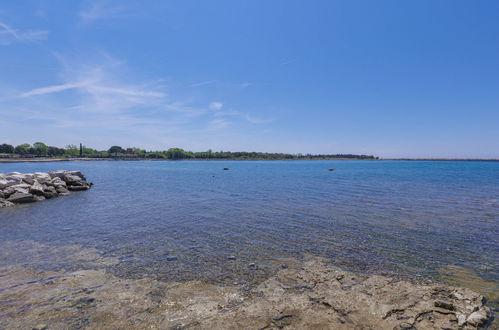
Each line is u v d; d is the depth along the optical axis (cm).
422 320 655
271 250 1203
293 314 682
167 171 9300
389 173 8050
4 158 18625
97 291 819
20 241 1323
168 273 959
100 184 4431
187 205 2356
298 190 3531
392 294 786
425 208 2186
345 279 906
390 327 628
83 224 1666
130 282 884
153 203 2469
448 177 6084
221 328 628
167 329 628
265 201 2584
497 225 1631
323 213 1995
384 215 1923
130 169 10731
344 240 1345
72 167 11912
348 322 647
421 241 1326
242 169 11200
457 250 1205
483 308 713
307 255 1143
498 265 1038
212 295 797
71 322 657
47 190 2922
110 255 1137
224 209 2162
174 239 1361
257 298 774
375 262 1068
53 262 1057
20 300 760
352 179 5547
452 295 773
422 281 903
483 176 6412
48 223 1692
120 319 670
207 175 7100
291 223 1694
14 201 2420
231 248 1227
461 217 1852
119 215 1931
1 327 635
